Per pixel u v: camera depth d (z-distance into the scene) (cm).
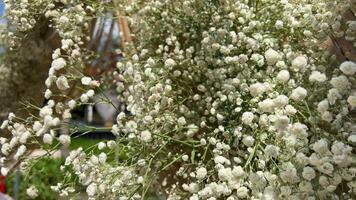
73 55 35
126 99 40
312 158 25
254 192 27
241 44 37
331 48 34
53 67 32
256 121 31
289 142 26
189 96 39
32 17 42
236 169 27
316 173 27
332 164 26
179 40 44
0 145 39
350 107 28
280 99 26
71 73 35
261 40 35
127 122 34
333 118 28
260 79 34
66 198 34
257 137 29
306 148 27
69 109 32
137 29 46
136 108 35
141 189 33
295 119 29
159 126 37
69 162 31
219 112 35
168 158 35
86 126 34
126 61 44
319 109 26
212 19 40
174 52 40
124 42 49
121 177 31
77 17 40
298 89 27
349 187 27
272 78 31
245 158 30
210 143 33
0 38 47
